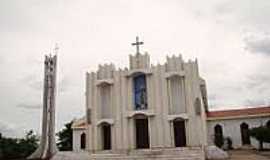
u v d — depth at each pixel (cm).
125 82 3638
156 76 3566
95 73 3766
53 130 3634
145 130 3525
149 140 3412
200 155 2720
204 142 3509
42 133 3584
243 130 4569
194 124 3344
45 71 3797
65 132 6169
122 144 3462
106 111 3688
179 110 3491
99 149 3516
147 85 3566
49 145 3544
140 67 3656
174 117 3397
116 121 3544
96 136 3562
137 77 3669
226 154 2872
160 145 3366
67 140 6112
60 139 6159
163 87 3519
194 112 3372
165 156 2786
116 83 3656
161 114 3447
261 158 2703
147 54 3681
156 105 3478
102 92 3753
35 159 3331
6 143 4997
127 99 3588
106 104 3706
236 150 4084
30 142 5347
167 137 3366
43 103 3691
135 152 2964
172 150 2891
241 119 4603
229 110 4912
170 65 3581
